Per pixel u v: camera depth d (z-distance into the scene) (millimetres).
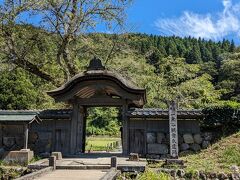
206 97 30156
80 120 15453
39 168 10984
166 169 11164
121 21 22359
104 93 15125
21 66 21312
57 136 15391
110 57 23812
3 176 11445
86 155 14516
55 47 22031
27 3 19203
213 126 15102
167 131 14898
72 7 20766
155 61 42938
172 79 31734
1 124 14156
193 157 13938
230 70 49625
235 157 12703
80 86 14375
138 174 10375
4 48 20594
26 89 24016
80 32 21312
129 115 14664
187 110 14867
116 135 40969
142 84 26922
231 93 46500
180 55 65562
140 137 14977
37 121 14281
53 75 22391
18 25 20328
